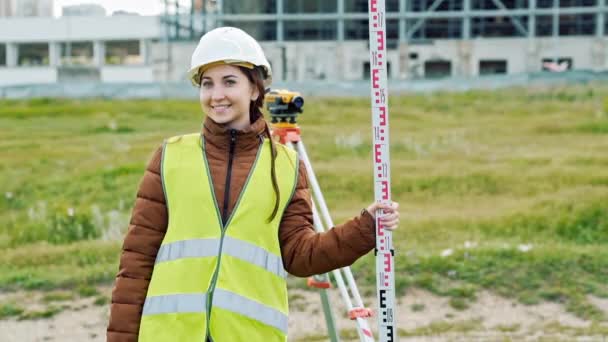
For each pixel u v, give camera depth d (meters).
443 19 28.89
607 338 6.09
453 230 9.20
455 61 28.41
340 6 28.28
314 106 17.61
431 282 7.45
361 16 28.33
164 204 2.71
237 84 2.73
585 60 27.97
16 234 9.70
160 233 2.70
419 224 9.39
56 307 7.17
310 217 2.81
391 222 2.69
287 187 2.75
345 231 2.69
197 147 2.75
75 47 33.06
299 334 6.45
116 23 32.31
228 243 2.64
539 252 7.88
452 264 7.76
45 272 8.13
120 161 13.02
